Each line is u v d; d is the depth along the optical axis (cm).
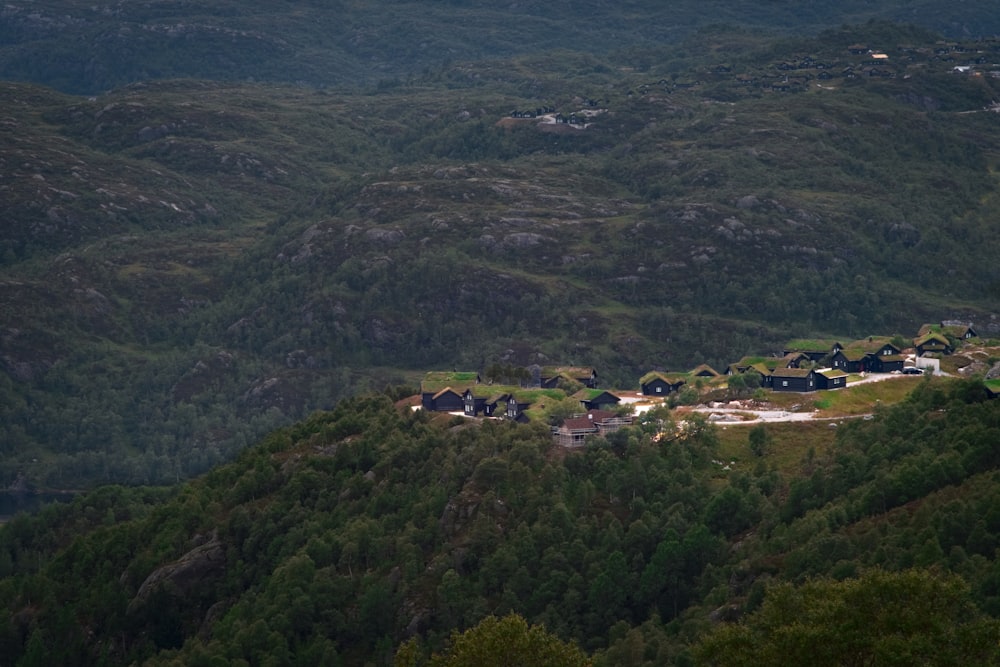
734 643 15062
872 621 14388
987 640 13938
